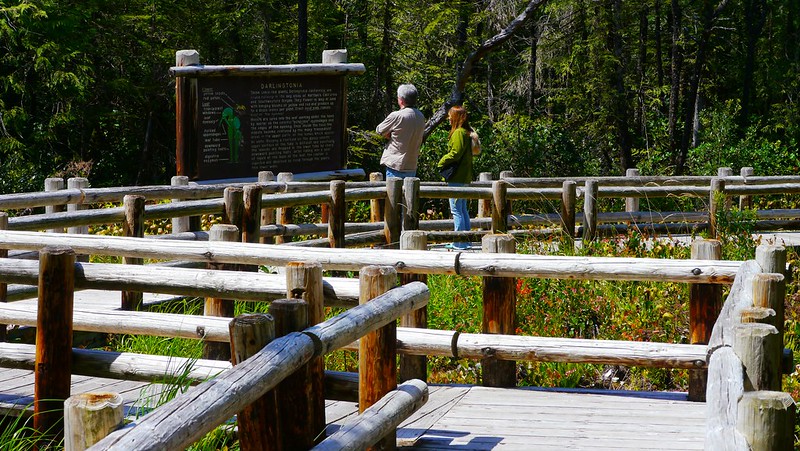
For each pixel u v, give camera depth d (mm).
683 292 7914
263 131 12438
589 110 29312
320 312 4148
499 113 31109
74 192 8859
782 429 2564
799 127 34375
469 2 28078
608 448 4652
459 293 7621
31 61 23859
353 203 14328
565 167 25125
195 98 11820
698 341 5551
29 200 8398
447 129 28594
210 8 26547
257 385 3094
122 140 27453
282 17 27688
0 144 22766
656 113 31953
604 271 5445
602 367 7191
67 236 5953
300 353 3467
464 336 5469
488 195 11320
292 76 12617
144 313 5207
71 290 4883
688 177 13984
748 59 33906
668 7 31656
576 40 30094
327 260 5602
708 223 12602
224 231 6398
